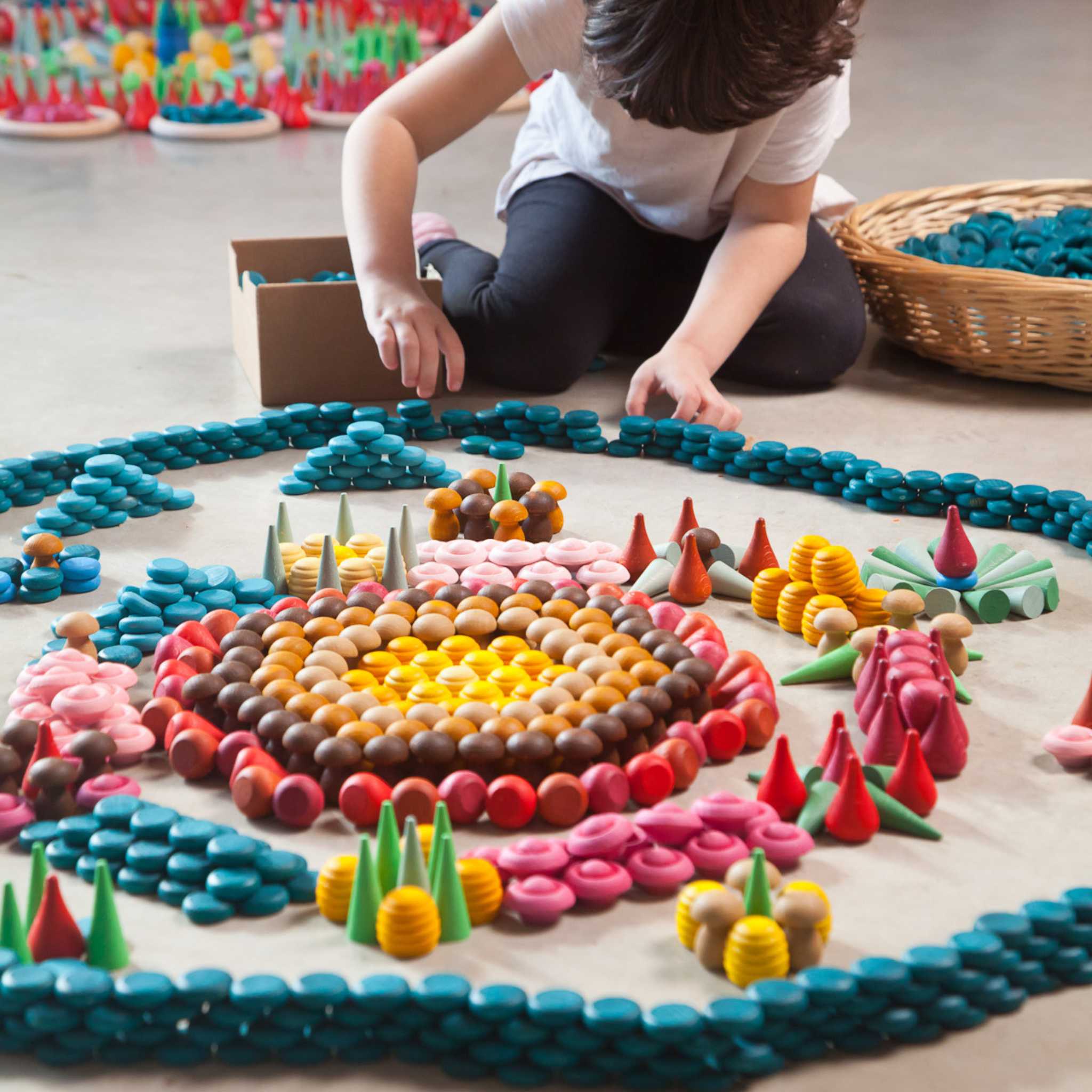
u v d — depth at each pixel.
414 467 1.81
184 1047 0.91
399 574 1.47
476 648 1.33
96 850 1.05
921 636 1.29
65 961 0.93
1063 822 1.13
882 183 3.47
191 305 2.51
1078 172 3.58
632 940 1.00
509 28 2.01
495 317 2.09
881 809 1.12
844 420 2.03
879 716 1.19
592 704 1.18
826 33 1.42
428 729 1.16
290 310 2.00
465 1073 0.90
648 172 2.10
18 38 4.48
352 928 0.99
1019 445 1.94
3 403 2.02
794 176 2.05
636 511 1.73
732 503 1.77
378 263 1.97
